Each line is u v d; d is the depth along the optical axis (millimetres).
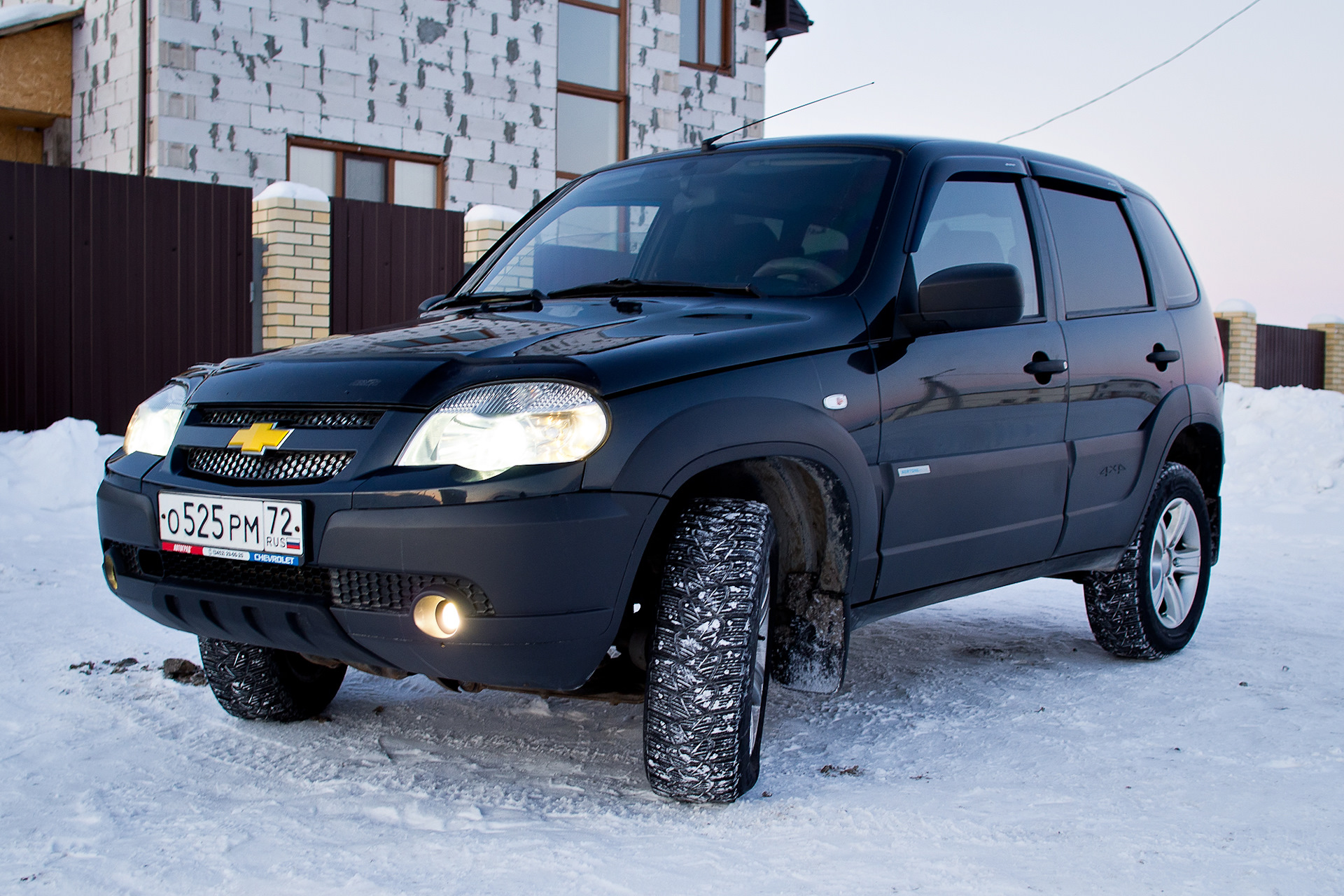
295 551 2334
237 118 11414
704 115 15633
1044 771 2820
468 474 2248
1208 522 4258
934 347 3033
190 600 2545
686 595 2467
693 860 2238
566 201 3789
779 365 2635
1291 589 5535
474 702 3508
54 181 8578
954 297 2840
